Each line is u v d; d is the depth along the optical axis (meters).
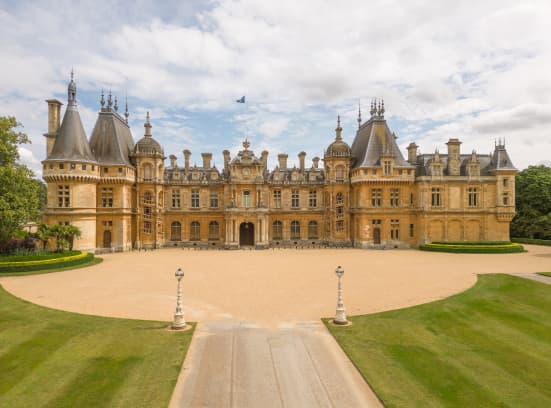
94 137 60.88
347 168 67.69
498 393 12.87
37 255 39.97
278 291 28.38
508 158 63.81
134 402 12.24
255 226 64.88
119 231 58.72
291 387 13.40
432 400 12.39
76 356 15.88
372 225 63.53
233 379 13.98
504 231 63.31
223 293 27.75
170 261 46.12
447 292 27.67
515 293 27.11
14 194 39.28
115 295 27.06
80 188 54.03
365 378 13.99
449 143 64.19
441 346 17.12
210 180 70.31
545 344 17.41
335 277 34.16
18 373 14.32
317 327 19.88
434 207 62.81
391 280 32.53
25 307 23.52
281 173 73.88
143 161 64.38
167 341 17.69
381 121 66.50
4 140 41.97
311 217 71.44
